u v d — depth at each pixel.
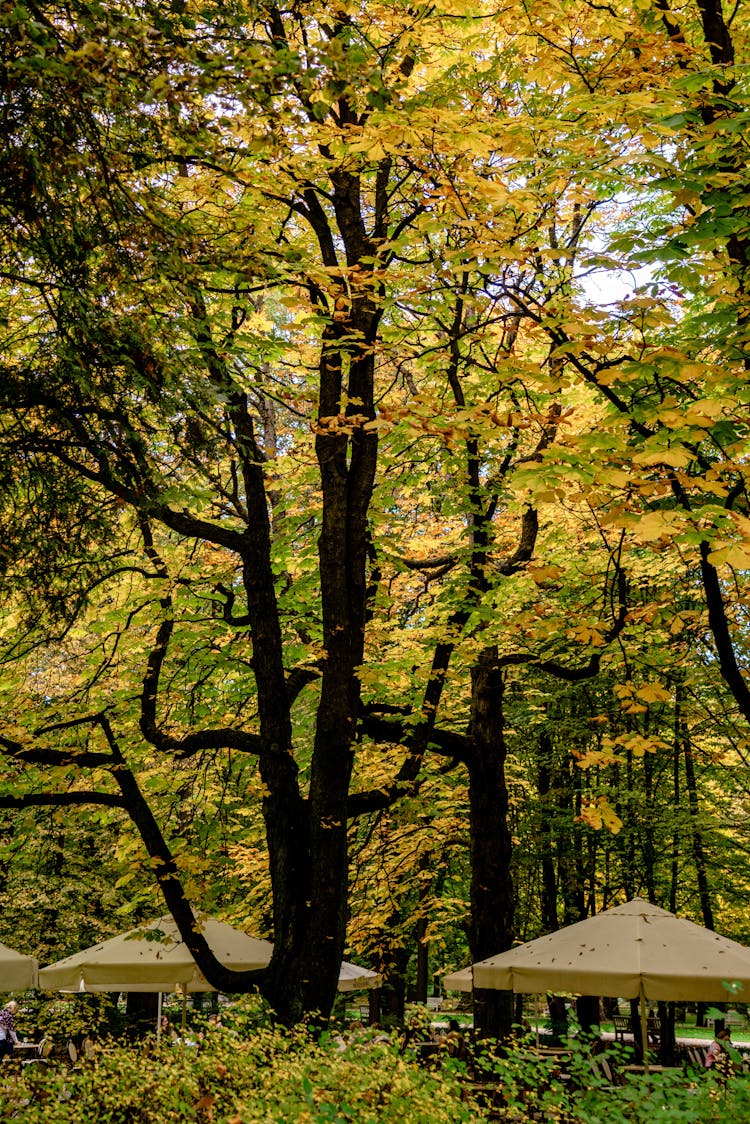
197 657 11.39
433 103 8.19
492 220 6.54
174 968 11.12
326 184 9.24
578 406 11.23
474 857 12.66
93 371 6.35
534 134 6.55
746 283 6.51
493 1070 6.76
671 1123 5.87
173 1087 6.24
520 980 9.62
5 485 6.36
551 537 12.40
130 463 6.91
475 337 9.97
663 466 5.69
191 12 5.62
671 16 6.98
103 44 4.46
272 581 9.57
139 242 5.97
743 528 4.77
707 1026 33.72
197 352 6.88
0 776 10.11
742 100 5.93
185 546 11.79
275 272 7.03
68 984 11.35
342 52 4.65
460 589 10.30
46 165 5.43
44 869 20.33
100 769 10.80
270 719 9.19
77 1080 6.78
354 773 13.30
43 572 6.81
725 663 6.73
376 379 13.41
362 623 9.27
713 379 5.57
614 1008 30.03
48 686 12.44
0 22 4.22
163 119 5.46
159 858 9.61
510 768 18.45
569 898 19.66
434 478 11.99
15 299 7.82
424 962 19.61
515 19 7.35
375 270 7.42
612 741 7.85
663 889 21.00
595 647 9.92
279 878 8.59
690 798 18.78
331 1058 6.15
